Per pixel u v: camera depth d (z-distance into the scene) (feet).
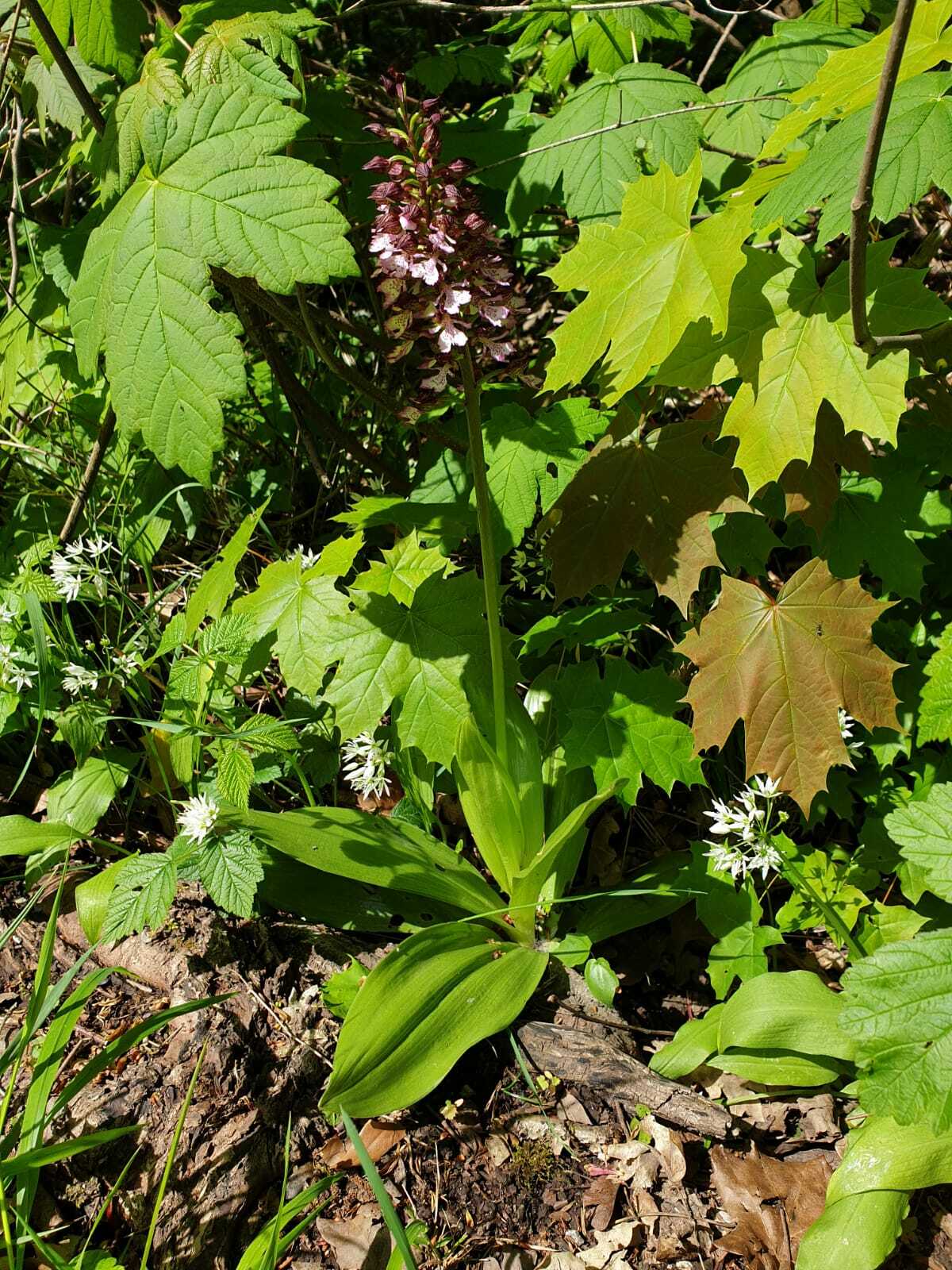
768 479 1.81
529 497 2.22
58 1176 1.71
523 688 2.52
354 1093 1.65
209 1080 1.80
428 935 1.92
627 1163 1.78
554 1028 1.95
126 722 2.49
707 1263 1.65
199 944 1.98
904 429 2.24
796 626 1.90
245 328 2.52
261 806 2.38
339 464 2.89
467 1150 1.80
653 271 1.70
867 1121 1.70
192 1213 1.66
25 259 2.92
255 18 1.91
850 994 1.62
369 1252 1.64
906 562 2.13
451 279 1.68
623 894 2.03
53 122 3.05
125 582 2.51
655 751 2.04
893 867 2.10
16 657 2.25
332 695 2.01
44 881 2.15
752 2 3.20
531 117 2.72
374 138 2.66
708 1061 1.90
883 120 1.35
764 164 2.40
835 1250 1.58
